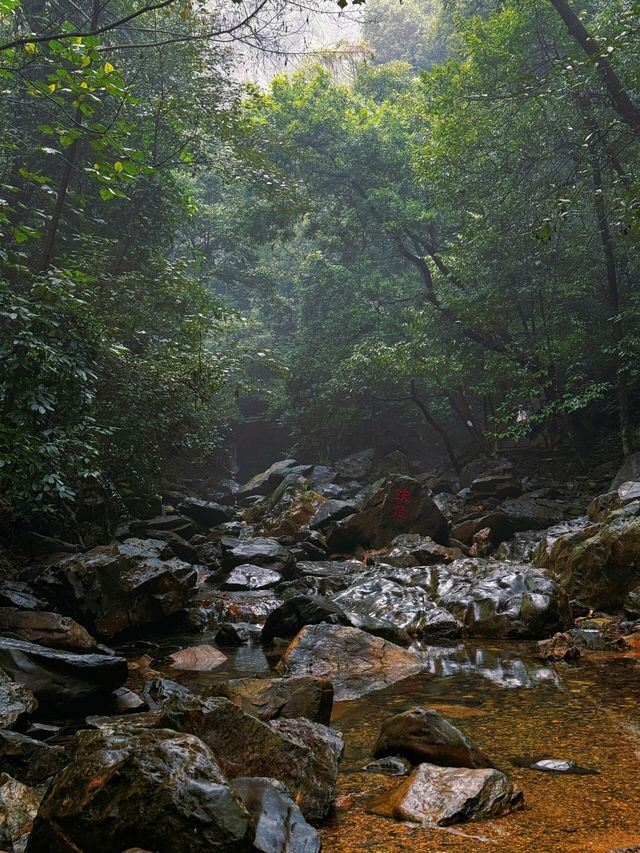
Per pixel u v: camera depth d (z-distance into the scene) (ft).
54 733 14.12
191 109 52.75
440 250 78.89
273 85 81.41
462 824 9.91
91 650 21.43
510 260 59.82
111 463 44.16
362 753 13.26
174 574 29.58
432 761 12.23
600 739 13.65
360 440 93.97
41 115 48.73
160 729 9.35
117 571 28.32
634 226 34.42
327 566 41.88
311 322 92.32
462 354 69.31
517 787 10.78
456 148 57.31
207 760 8.51
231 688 14.78
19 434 27.68
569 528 41.04
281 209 61.46
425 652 23.77
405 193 79.30
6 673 15.67
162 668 22.09
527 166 55.16
